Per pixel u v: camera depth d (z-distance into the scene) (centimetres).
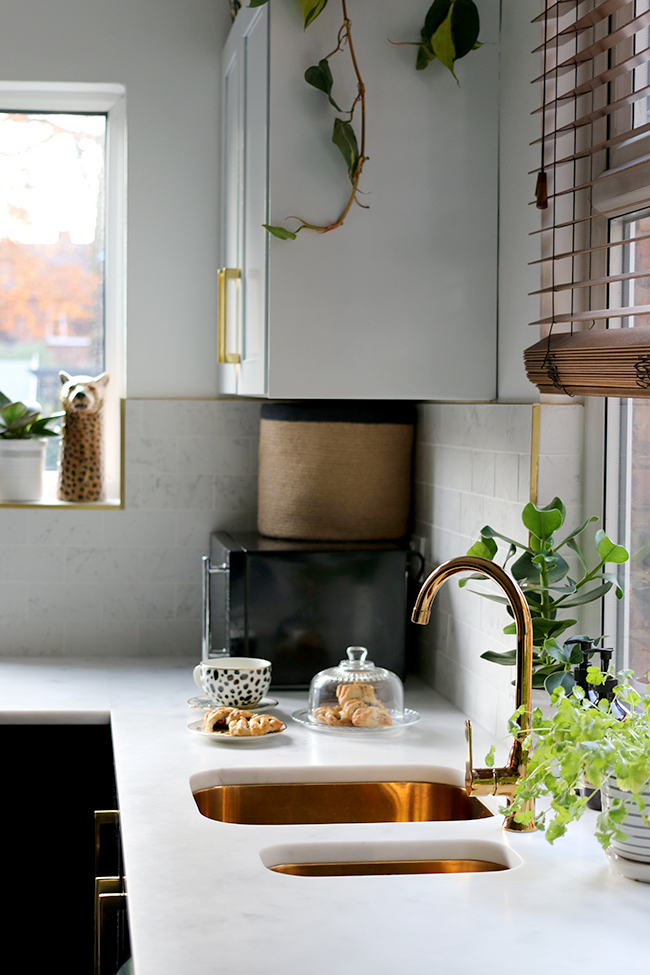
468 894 118
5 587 268
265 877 123
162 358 274
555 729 124
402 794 171
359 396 196
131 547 271
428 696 226
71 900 216
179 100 271
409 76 195
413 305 197
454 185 197
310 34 191
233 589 220
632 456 169
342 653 225
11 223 287
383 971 98
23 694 223
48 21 268
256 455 274
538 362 161
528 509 160
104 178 287
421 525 245
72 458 273
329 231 193
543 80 169
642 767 118
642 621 166
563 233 177
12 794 212
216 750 179
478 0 197
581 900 117
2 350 289
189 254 274
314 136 192
